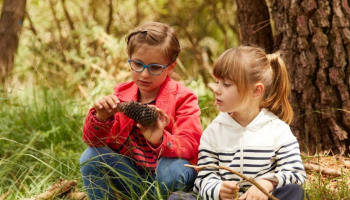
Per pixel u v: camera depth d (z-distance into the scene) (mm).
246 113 2459
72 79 5219
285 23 3389
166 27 2625
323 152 3326
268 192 2186
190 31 8375
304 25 3285
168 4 8328
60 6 8664
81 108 4281
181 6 8336
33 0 7844
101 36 6055
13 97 4609
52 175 3207
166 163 2529
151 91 2670
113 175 2695
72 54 5547
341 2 3207
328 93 3262
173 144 2482
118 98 2709
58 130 3824
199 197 2412
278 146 2404
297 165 2340
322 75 3264
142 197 2436
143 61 2533
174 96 2637
